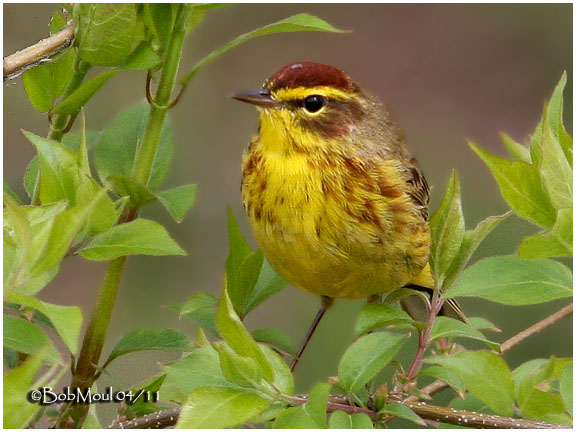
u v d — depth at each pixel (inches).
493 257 107.0
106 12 106.9
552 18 141.6
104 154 107.7
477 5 144.4
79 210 106.0
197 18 107.6
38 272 105.9
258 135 109.4
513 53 140.7
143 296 115.8
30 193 107.9
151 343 107.2
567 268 106.9
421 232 109.3
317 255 109.1
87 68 107.4
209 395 106.0
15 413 105.4
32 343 106.3
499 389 106.6
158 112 107.3
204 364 106.4
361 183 109.1
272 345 108.0
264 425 107.4
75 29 107.1
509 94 135.4
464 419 106.7
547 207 106.5
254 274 108.0
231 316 106.0
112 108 117.1
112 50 107.0
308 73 109.2
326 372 114.7
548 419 106.7
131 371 108.0
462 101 134.4
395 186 109.3
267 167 109.2
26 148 114.2
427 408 106.7
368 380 106.4
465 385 106.9
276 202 109.1
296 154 109.1
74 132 108.3
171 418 106.6
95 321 107.1
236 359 106.0
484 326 108.3
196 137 123.6
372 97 109.8
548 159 106.3
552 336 113.3
